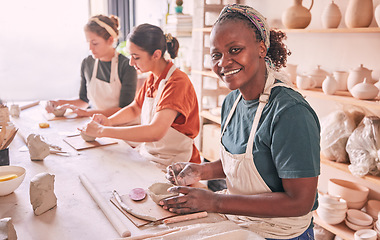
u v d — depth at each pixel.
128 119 2.23
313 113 1.06
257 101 1.13
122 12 5.12
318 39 2.55
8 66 4.75
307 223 1.16
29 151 1.54
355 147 2.05
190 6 4.07
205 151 3.42
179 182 1.30
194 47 3.44
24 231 0.98
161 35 1.92
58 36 4.94
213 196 1.09
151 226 1.03
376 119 2.01
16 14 4.65
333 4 2.21
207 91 3.38
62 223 1.02
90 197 1.19
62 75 5.09
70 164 1.50
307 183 1.00
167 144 1.95
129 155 1.63
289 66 2.58
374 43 2.16
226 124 1.28
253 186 1.14
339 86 2.32
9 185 1.17
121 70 2.52
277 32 1.17
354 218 2.07
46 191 1.08
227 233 0.95
